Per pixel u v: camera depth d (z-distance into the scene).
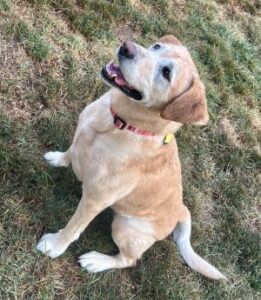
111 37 1.54
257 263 1.36
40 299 1.07
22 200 1.16
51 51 1.39
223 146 1.55
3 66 1.31
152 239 1.14
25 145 1.23
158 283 1.21
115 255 1.19
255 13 2.01
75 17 1.50
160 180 1.05
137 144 0.98
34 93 1.31
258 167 1.56
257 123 1.67
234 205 1.45
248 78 1.75
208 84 1.64
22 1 1.45
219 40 1.78
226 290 1.29
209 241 1.36
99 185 1.01
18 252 1.10
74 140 1.07
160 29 1.68
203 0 1.88
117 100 0.97
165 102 0.94
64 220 1.18
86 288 1.13
